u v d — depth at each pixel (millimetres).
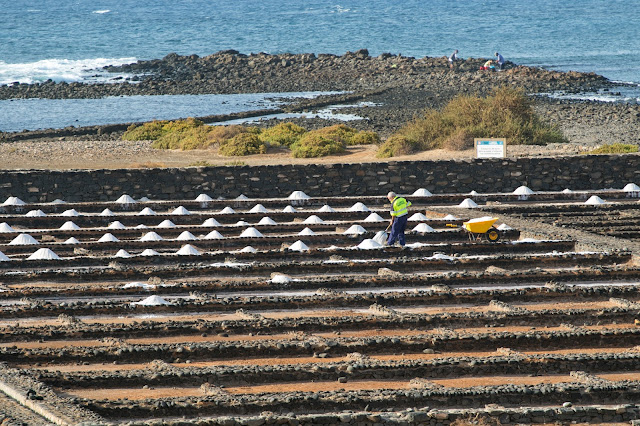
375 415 40250
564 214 101250
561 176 117188
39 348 51094
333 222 95562
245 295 65625
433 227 93562
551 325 58438
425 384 46156
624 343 54562
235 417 40312
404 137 169375
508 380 48188
